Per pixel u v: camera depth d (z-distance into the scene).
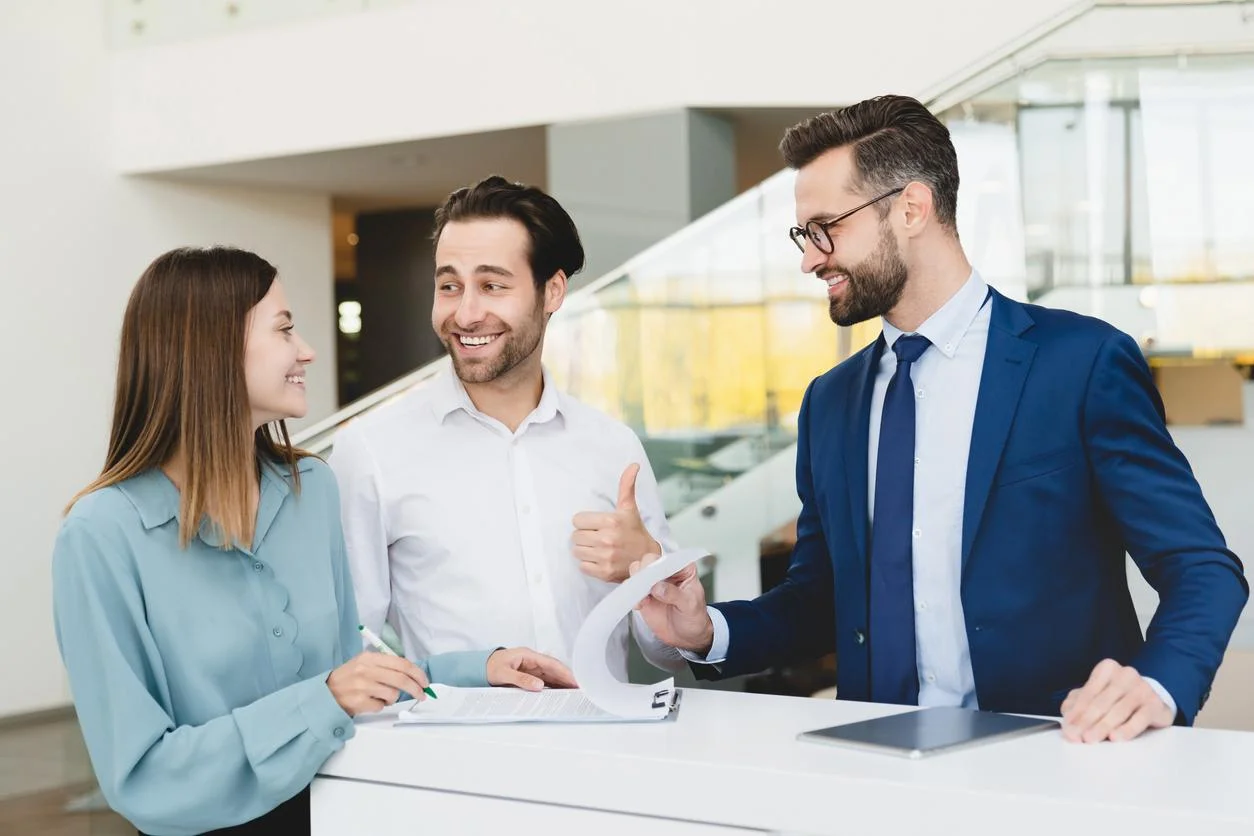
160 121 7.70
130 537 1.80
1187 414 4.35
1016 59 3.98
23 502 7.39
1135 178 3.92
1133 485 1.90
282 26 7.26
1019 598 1.97
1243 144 3.85
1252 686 4.42
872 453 2.14
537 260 2.25
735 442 3.99
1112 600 1.99
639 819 1.50
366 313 10.48
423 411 2.37
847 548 2.12
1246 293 3.86
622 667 2.45
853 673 2.11
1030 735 1.55
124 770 1.72
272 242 8.73
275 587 1.92
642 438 4.07
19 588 7.36
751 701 1.81
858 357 2.24
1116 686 1.55
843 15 6.07
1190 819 1.21
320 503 2.04
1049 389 1.98
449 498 2.30
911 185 2.03
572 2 6.54
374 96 7.07
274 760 1.69
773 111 6.41
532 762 1.56
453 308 2.24
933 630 2.04
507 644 2.26
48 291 7.53
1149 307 3.93
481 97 6.78
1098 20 3.92
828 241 2.07
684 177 6.29
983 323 2.07
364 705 1.70
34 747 6.36
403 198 9.45
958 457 2.05
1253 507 4.25
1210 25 3.86
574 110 6.55
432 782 1.64
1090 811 1.25
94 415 7.74
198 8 7.55
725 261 4.00
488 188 2.26
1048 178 3.96
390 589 2.35
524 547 2.29
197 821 1.72
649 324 4.05
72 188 7.64
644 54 6.39
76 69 7.67
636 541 1.98
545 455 2.35
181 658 1.81
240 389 1.86
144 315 1.87
